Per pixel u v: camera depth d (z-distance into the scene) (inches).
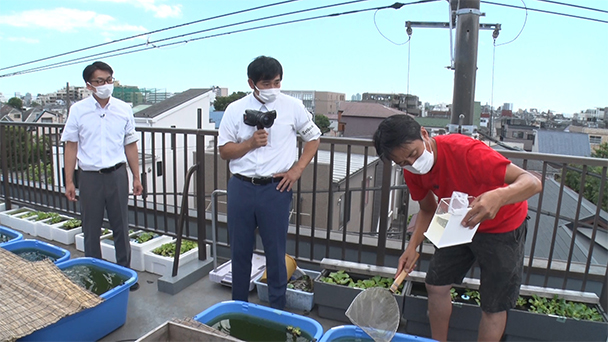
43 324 70.3
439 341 76.6
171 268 113.4
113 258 125.3
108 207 108.2
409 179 75.3
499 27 280.2
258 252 119.2
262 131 79.7
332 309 92.8
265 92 82.1
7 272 86.6
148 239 130.0
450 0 243.3
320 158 526.9
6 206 172.9
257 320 80.7
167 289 105.0
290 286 100.7
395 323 71.4
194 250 120.3
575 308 83.7
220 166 462.0
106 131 104.4
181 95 975.6
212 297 103.3
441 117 880.9
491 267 68.2
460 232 58.9
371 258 118.3
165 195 126.8
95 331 81.0
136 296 103.3
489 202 56.1
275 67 82.1
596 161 82.8
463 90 228.7
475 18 226.2
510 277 67.6
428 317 85.4
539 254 278.7
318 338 72.2
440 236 59.4
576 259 242.4
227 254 128.1
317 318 94.2
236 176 85.1
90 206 105.4
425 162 63.1
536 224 91.1
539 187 58.8
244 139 85.1
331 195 103.7
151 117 837.2
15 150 170.2
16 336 66.2
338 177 454.9
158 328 67.6
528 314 80.5
